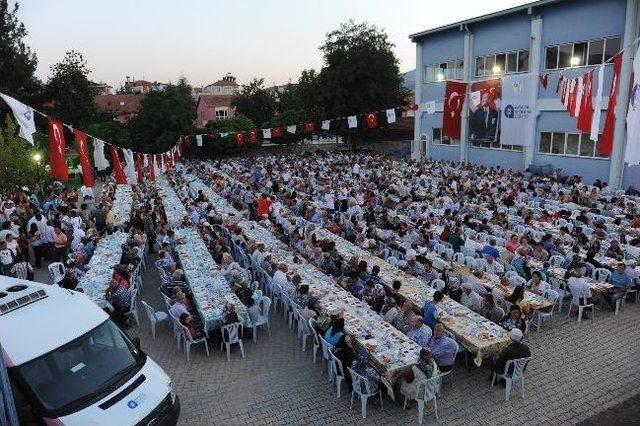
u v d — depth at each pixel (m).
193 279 13.05
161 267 14.15
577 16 26.17
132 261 14.62
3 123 34.22
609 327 11.33
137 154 27.16
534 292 11.74
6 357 6.58
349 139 50.84
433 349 9.02
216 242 15.87
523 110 26.17
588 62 26.06
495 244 15.61
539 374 9.51
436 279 12.56
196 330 10.68
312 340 11.25
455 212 18.56
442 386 9.23
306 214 20.48
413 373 8.19
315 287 12.20
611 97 16.17
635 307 12.36
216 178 31.41
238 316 10.65
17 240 16.02
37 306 7.55
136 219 19.94
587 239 15.12
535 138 29.30
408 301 10.62
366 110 48.59
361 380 8.35
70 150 47.41
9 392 5.54
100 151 14.92
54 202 21.66
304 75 65.81
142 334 11.84
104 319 7.67
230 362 10.38
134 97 89.56
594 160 25.98
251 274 14.91
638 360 9.85
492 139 29.22
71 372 6.88
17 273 13.54
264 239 17.09
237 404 8.85
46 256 17.25
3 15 38.12
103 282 12.93
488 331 9.62
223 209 22.81
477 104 26.39
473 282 11.76
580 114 19.50
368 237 16.53
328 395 9.05
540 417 8.22
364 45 47.25
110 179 35.19
